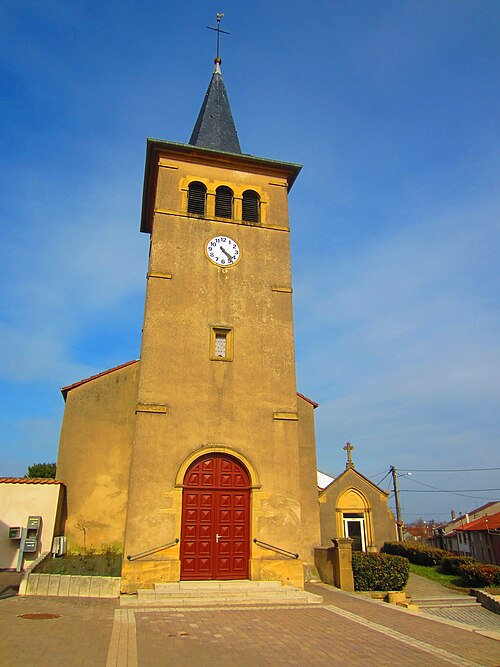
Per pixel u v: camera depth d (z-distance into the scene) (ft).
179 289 51.13
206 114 68.39
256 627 30.94
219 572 43.68
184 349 48.93
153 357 47.75
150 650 24.93
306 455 64.64
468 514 161.38
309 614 35.55
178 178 56.44
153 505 43.09
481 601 53.21
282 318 53.11
